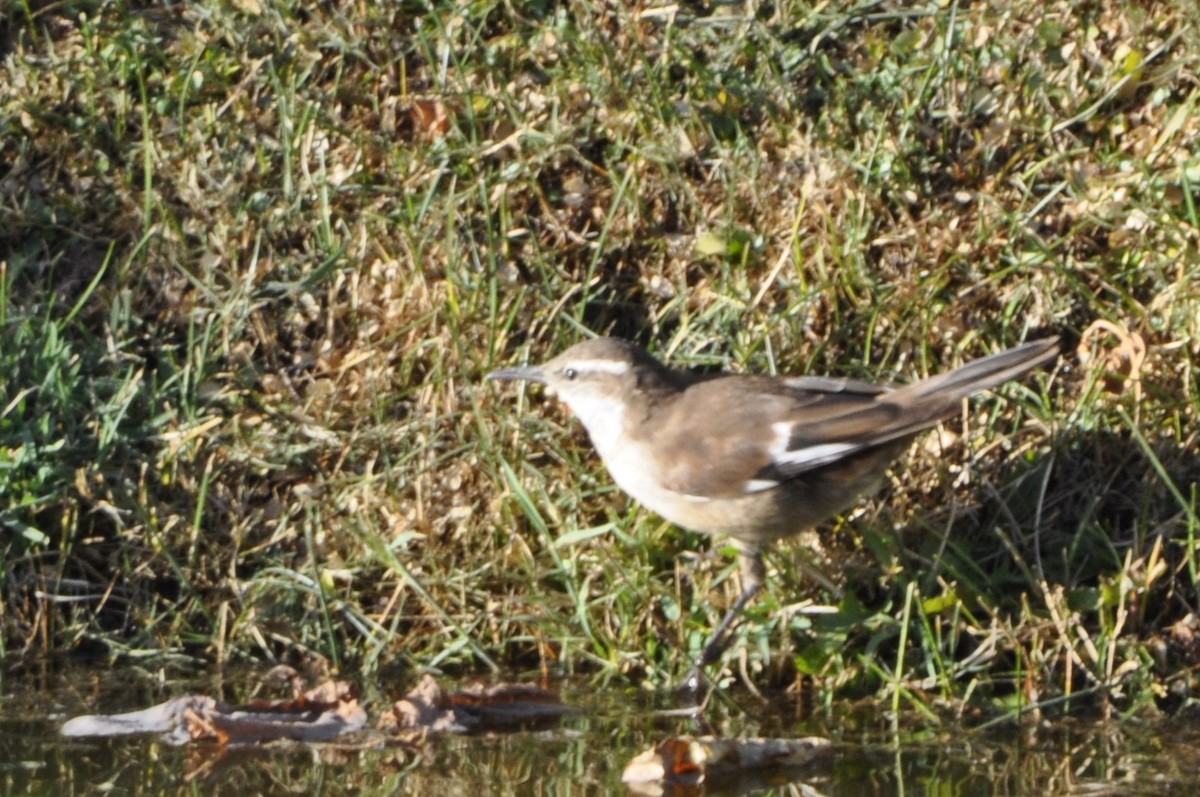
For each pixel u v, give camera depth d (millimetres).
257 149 12719
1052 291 11766
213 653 11094
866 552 10992
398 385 11930
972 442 11258
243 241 12383
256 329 12141
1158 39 12727
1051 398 11500
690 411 10656
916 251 12000
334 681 10492
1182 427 11242
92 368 11922
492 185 12523
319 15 13281
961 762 9438
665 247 12273
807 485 10438
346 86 13039
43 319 11992
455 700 10195
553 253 12336
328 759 9555
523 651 11000
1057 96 12602
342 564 11195
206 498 11484
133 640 11109
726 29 13211
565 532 11164
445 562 11180
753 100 12875
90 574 11336
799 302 11797
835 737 9844
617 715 10227
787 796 9000
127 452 11586
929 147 12570
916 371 11680
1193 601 10664
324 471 11648
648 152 12469
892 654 10633
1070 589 10562
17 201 12555
